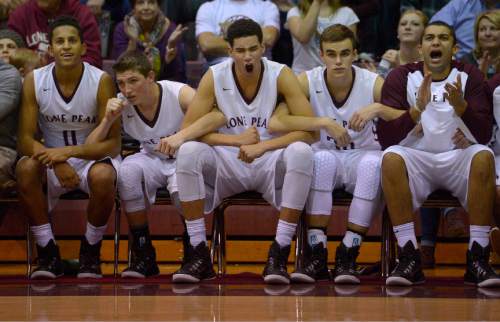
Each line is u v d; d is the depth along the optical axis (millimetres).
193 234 9250
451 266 11773
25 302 7699
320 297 8055
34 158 9648
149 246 9812
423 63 9742
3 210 10625
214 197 9523
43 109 10086
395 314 6918
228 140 9406
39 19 12539
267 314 6906
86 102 10070
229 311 7082
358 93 9961
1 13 13289
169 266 11656
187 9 14250
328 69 9820
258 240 12039
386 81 9719
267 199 9570
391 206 9133
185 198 9219
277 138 9383
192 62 13578
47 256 9758
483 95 9484
